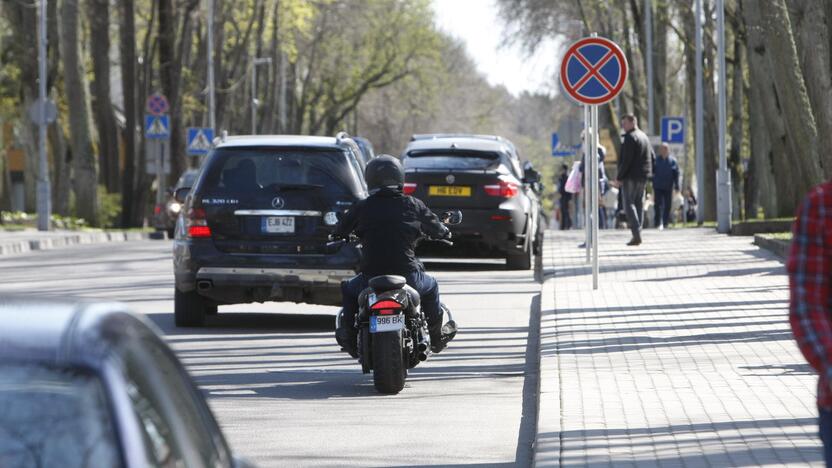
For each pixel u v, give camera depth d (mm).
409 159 90125
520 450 33219
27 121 184000
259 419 37312
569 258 92500
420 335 42812
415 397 41375
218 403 40000
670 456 29750
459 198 88375
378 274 43125
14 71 189875
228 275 57031
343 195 57656
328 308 68375
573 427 33406
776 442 31141
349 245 57438
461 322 60812
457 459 32094
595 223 70375
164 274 88500
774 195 138250
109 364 12203
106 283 80625
